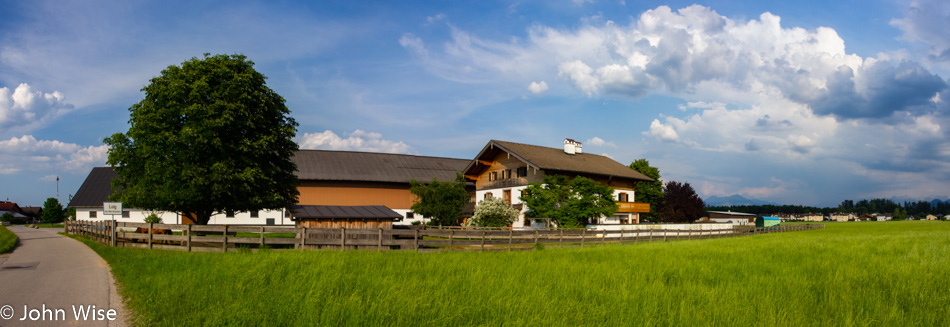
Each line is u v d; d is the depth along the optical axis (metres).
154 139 24.58
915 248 20.03
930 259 16.47
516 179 53.34
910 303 9.48
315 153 63.72
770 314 8.38
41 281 12.10
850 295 9.92
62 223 77.31
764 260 16.69
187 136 24.31
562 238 26.77
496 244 23.83
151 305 8.75
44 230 47.03
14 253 19.58
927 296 9.98
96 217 56.12
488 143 56.47
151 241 20.03
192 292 9.72
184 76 26.38
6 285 11.52
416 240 21.81
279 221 51.50
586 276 12.43
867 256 17.80
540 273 13.05
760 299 9.75
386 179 59.56
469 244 22.89
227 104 25.50
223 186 24.89
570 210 43.03
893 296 9.97
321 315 7.80
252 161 26.62
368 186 59.53
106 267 14.87
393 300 8.95
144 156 25.23
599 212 43.81
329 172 58.50
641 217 71.69
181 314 8.15
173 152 25.02
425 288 10.31
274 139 27.61
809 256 18.02
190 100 25.52
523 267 14.38
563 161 54.00
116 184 28.36
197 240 19.25
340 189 58.25
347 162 62.88
